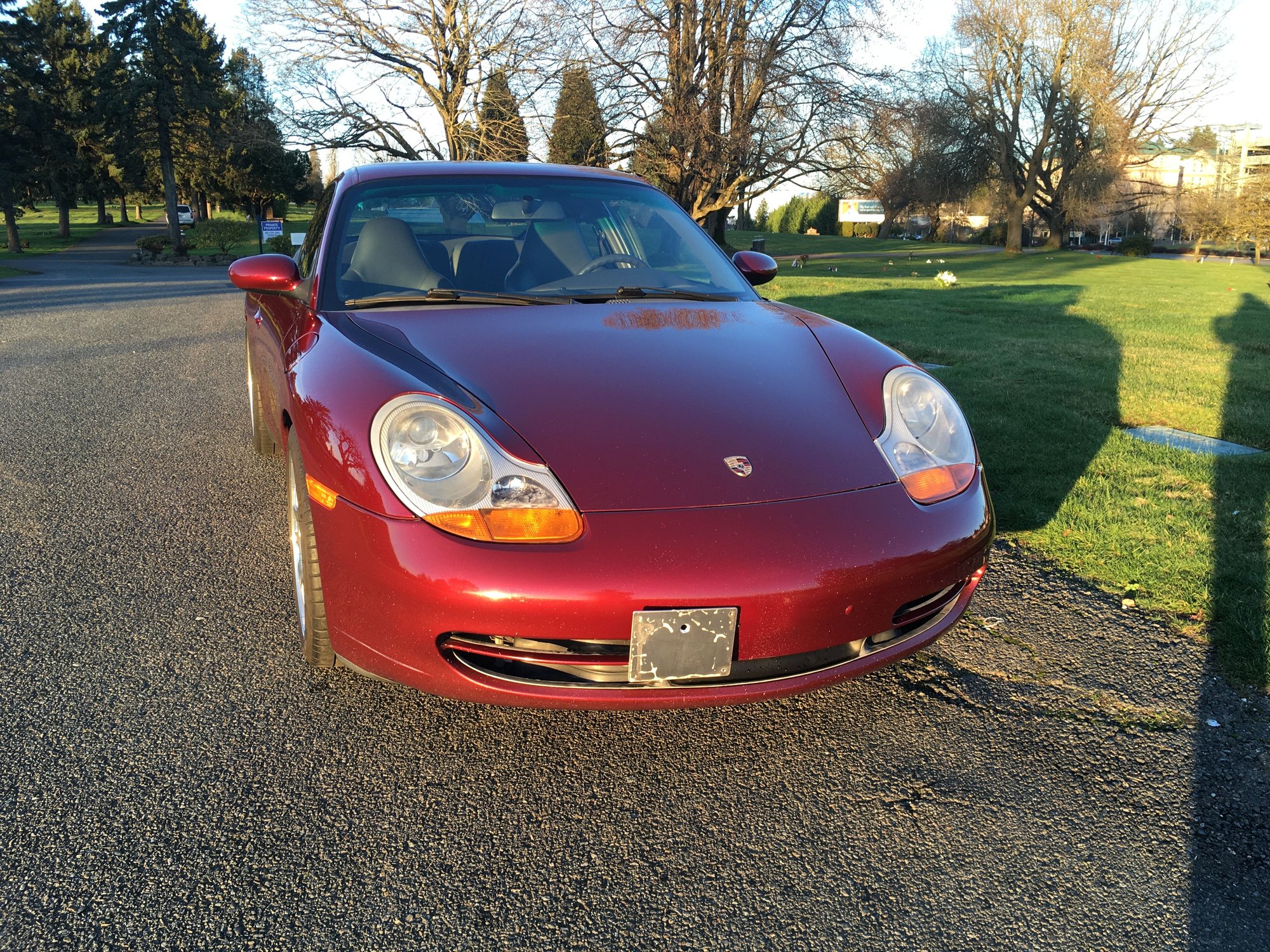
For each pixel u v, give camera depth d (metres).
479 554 1.77
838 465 2.01
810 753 2.08
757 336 2.54
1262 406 5.34
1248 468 4.04
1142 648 2.52
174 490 3.82
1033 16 44.97
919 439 2.15
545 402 2.05
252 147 29.72
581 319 2.53
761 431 2.05
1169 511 3.51
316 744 2.07
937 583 1.98
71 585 2.85
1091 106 45.06
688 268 3.13
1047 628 2.64
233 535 3.31
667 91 26.58
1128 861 1.73
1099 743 2.10
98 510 3.55
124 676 2.32
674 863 1.72
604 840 1.78
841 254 44.38
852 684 2.37
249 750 2.04
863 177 27.03
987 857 1.74
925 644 2.06
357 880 1.66
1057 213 52.47
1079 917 1.59
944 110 45.16
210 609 2.71
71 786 1.89
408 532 1.81
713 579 1.76
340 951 1.49
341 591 1.93
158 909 1.57
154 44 40.91
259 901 1.59
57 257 40.91
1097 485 3.82
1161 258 48.94
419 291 2.72
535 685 1.84
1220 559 3.06
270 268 2.86
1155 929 1.56
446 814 1.84
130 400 5.64
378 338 2.31
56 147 45.41
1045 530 3.34
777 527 1.85
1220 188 52.78
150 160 43.22
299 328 2.59
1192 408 5.29
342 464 1.92
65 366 6.91
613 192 3.39
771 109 25.94
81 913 1.55
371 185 3.15
